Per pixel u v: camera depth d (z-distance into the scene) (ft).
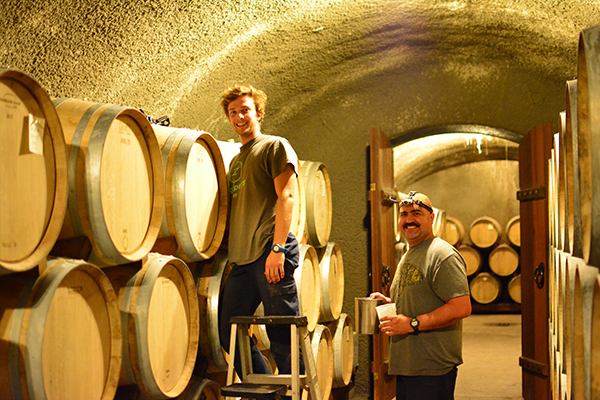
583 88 5.09
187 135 9.02
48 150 6.12
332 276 14.69
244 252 9.46
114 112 7.06
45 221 6.04
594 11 12.96
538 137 14.98
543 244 14.60
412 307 9.45
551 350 13.14
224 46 12.84
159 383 8.03
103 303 7.06
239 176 9.87
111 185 7.20
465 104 17.08
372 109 17.44
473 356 21.91
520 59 16.53
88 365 6.71
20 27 8.75
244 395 8.14
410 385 9.21
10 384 5.55
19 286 5.82
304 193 13.60
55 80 9.98
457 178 44.34
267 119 16.98
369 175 17.35
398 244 25.44
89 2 9.35
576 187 6.02
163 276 8.30
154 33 11.06
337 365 14.48
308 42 14.55
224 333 9.53
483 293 33.12
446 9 14.42
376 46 15.97
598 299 5.14
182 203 8.62
